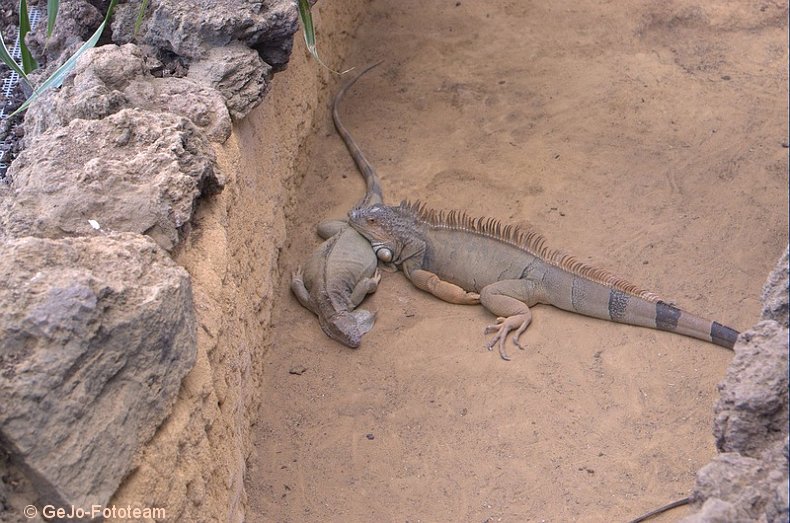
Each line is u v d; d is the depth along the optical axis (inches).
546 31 370.6
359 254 263.7
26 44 232.2
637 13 376.5
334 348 246.1
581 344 242.7
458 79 347.3
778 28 368.2
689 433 216.8
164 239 163.9
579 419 221.6
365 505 203.8
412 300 263.7
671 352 238.2
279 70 237.0
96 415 126.0
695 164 302.5
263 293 227.5
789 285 136.7
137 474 132.3
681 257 267.9
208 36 214.4
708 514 115.0
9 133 228.2
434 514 201.3
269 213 239.9
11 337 121.0
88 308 125.4
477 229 266.8
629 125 321.1
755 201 286.5
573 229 279.3
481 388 231.3
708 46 359.9
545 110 329.4
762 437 129.0
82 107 188.7
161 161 171.2
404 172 306.0
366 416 225.5
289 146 271.9
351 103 338.6
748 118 322.0
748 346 134.6
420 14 383.2
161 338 136.9
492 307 251.4
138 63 203.5
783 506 107.6
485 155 311.0
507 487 206.2
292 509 203.3
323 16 311.9
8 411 115.8
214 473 160.7
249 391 207.2
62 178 165.9
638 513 198.8
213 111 198.4
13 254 132.1
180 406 146.3
